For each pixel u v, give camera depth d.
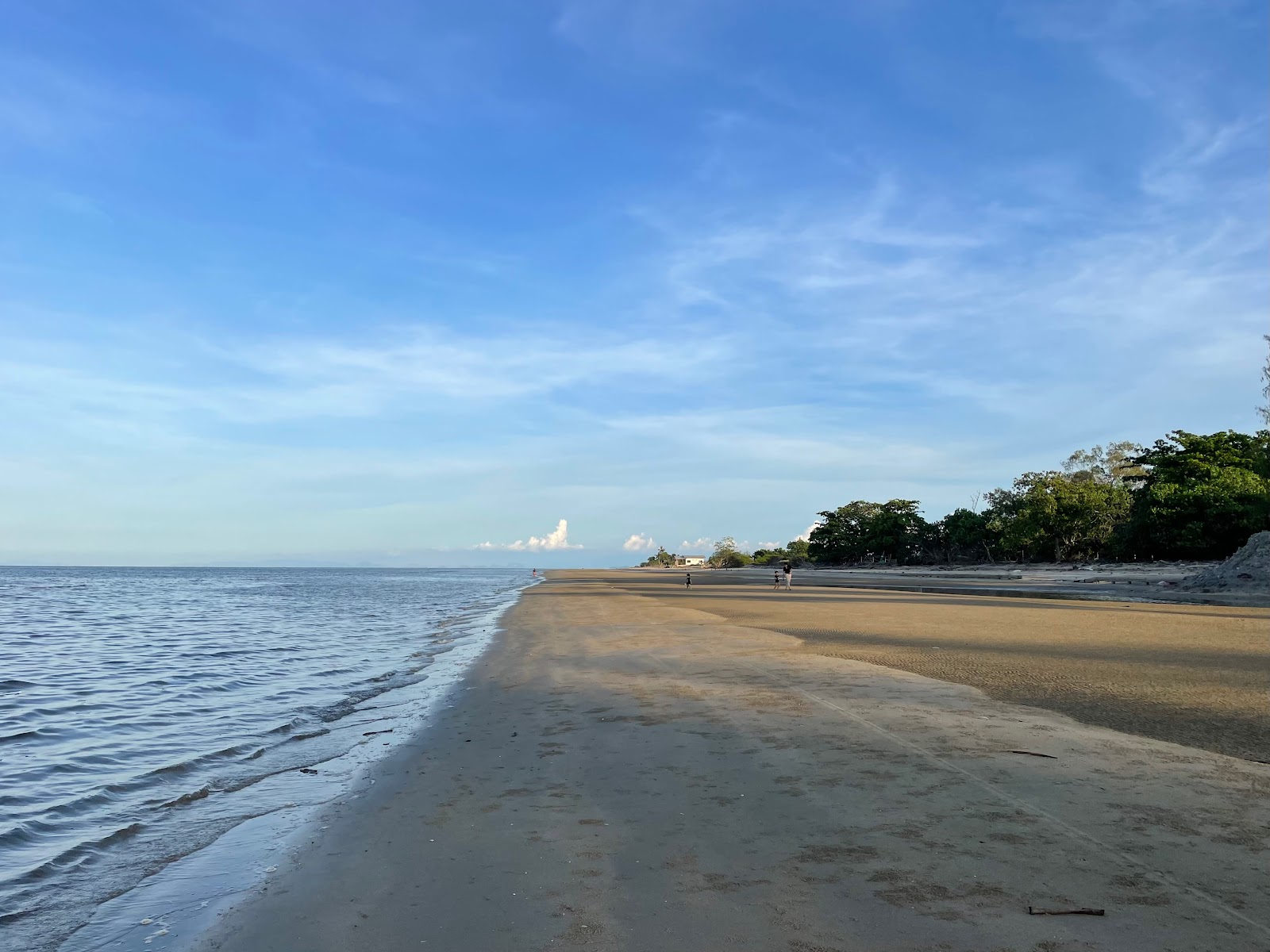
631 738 9.34
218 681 16.80
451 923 4.70
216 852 6.43
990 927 4.30
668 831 6.07
